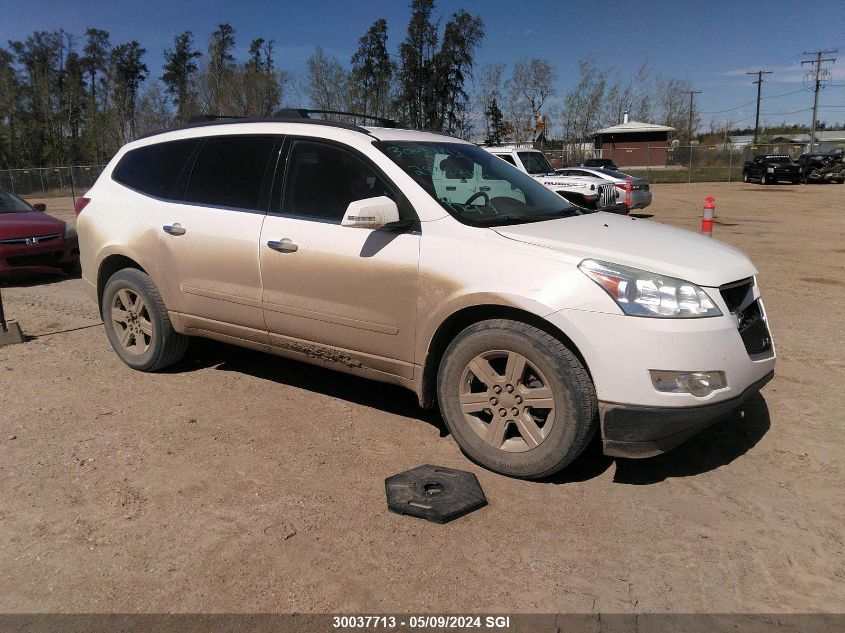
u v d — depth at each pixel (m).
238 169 4.46
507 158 16.55
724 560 2.84
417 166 3.94
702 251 3.57
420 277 3.60
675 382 3.09
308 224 4.04
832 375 5.05
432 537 3.00
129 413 4.39
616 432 3.20
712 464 3.69
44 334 6.29
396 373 3.87
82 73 60.03
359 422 4.27
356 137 4.04
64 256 9.23
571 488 3.44
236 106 45.06
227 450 3.86
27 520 3.14
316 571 2.76
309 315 4.07
